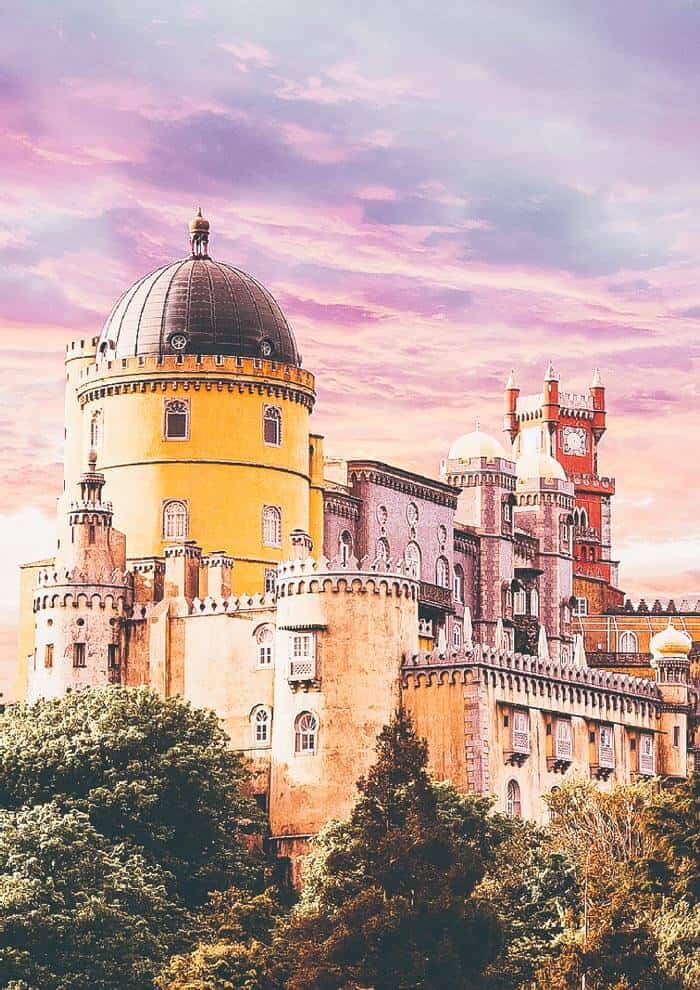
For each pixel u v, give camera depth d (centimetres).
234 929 13775
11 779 15275
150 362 18275
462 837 14862
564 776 17175
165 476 18162
